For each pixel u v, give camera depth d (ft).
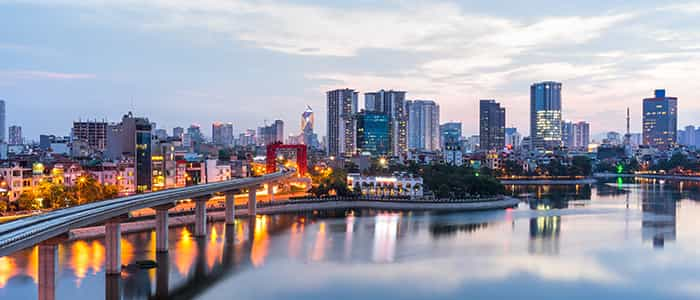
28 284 428.15
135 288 427.33
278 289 437.99
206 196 630.74
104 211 408.05
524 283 467.11
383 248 587.27
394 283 460.55
